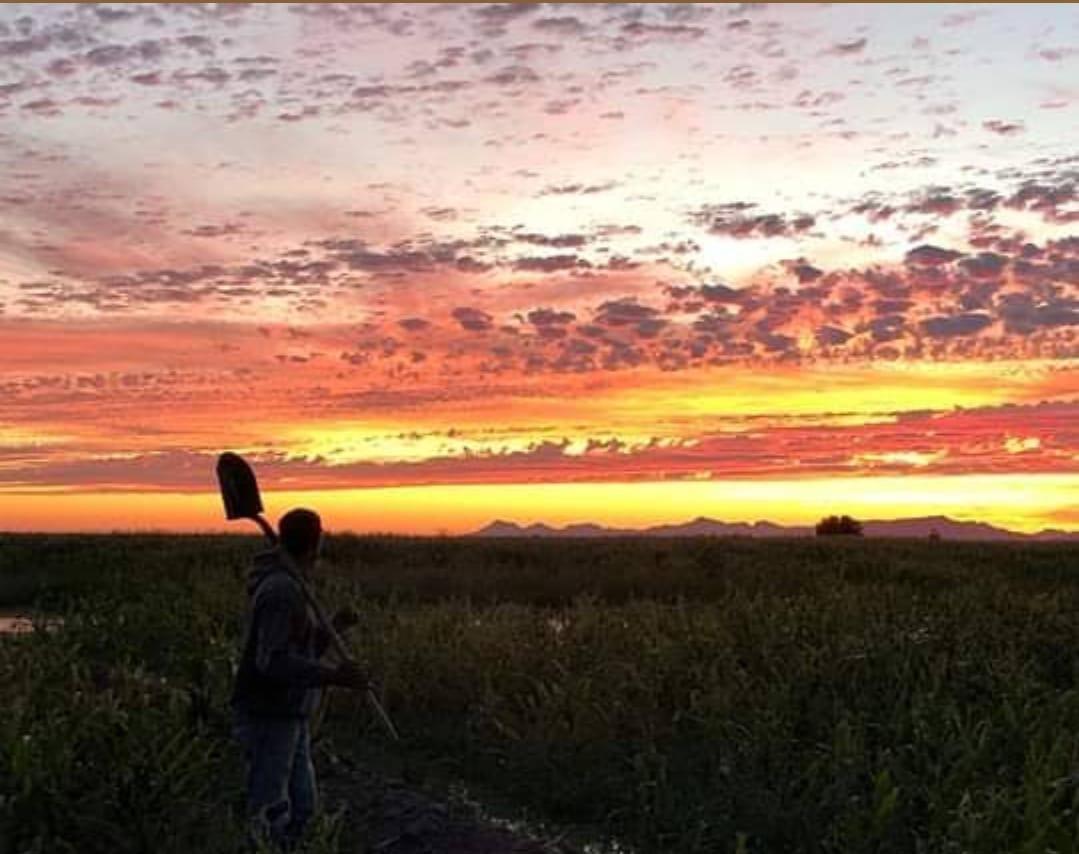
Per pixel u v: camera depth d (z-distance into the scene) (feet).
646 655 32.91
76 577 72.74
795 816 22.33
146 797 20.67
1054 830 18.75
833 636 33.68
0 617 60.44
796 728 27.48
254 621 21.34
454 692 33.22
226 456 21.90
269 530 21.86
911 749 23.89
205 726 27.35
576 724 27.50
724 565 77.51
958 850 18.88
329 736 31.04
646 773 24.35
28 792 20.06
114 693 30.30
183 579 62.90
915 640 33.24
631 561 81.71
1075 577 73.15
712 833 22.76
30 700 25.86
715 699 27.66
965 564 78.43
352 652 35.50
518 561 85.51
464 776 28.19
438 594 69.51
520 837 23.45
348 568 76.38
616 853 22.93
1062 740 23.44
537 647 34.83
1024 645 35.96
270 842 19.34
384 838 23.04
